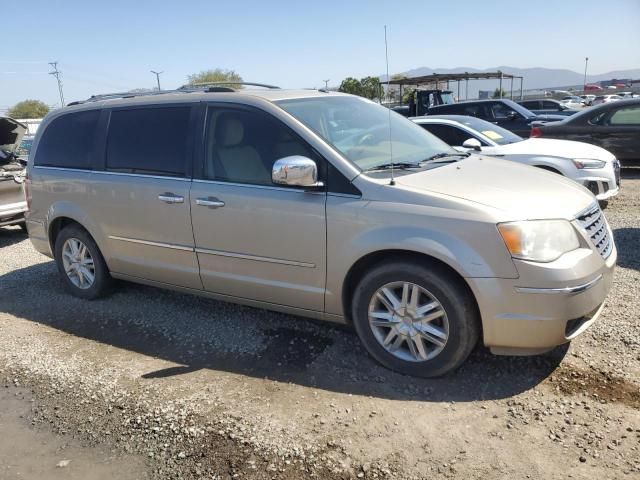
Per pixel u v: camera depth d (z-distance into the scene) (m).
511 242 3.02
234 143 3.95
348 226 3.42
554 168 7.43
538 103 24.53
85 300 5.18
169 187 4.20
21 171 8.10
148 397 3.41
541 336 3.07
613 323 3.89
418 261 3.28
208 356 3.90
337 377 3.49
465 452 2.72
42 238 5.34
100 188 4.65
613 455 2.61
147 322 4.57
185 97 4.29
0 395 3.59
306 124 3.74
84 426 3.18
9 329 4.62
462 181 3.50
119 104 4.68
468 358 3.60
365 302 3.50
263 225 3.75
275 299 3.90
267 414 3.14
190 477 2.70
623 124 10.38
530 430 2.84
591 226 3.38
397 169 3.67
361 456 2.74
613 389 3.13
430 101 19.66
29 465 2.89
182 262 4.28
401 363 3.45
